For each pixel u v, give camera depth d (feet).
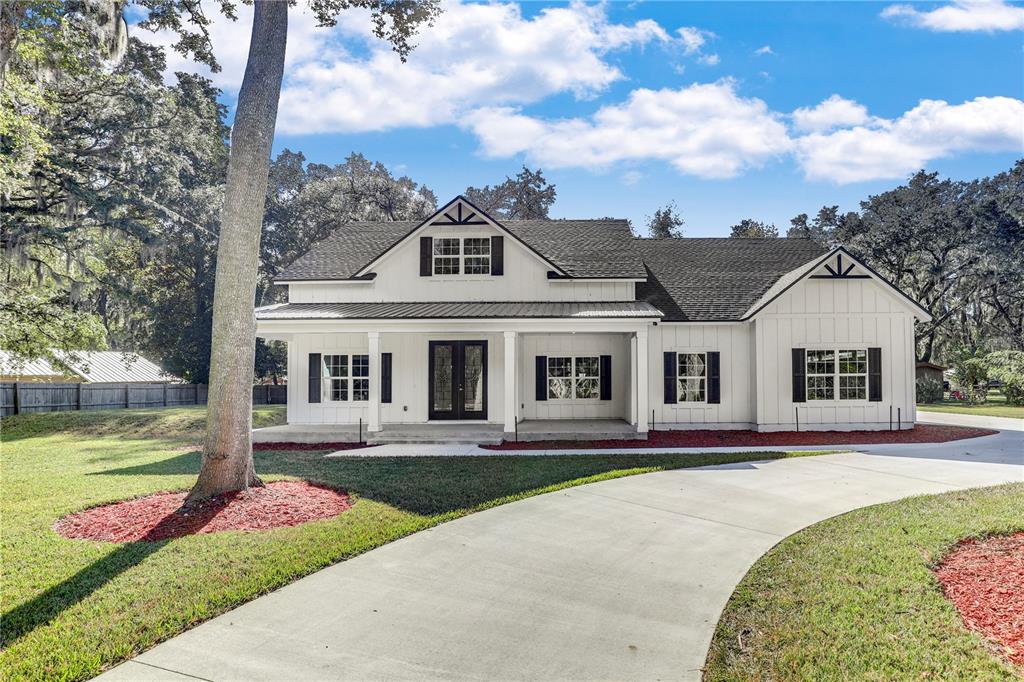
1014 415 72.08
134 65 90.22
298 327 50.83
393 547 21.43
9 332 66.64
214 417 28.32
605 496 29.07
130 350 117.60
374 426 50.70
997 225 120.26
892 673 12.46
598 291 57.98
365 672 12.73
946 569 18.76
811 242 71.56
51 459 43.50
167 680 12.39
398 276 58.29
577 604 16.48
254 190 29.68
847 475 34.42
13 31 43.06
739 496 29.12
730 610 15.98
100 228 87.92
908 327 55.31
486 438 49.62
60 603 16.47
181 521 24.58
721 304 58.75
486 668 12.92
